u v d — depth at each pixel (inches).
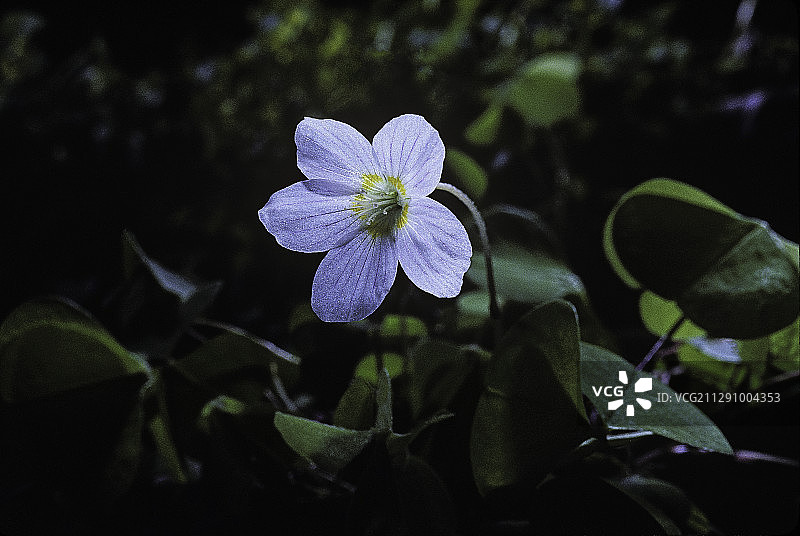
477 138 8.6
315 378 6.0
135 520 5.6
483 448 5.0
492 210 6.4
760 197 11.3
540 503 5.0
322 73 11.0
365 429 5.2
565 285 6.0
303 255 10.0
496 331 5.7
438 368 5.4
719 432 4.9
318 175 5.3
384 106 9.9
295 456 5.4
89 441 5.3
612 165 11.2
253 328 8.8
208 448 5.4
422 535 4.9
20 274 11.0
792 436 5.9
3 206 11.2
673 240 5.6
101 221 11.3
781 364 6.0
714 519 5.6
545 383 5.0
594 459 5.3
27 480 5.4
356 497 4.9
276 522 5.4
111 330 5.6
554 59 8.0
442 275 5.2
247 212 11.0
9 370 5.3
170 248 11.2
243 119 11.3
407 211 5.3
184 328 5.6
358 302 5.3
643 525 5.0
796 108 10.9
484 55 10.2
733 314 5.4
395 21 10.7
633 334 7.3
